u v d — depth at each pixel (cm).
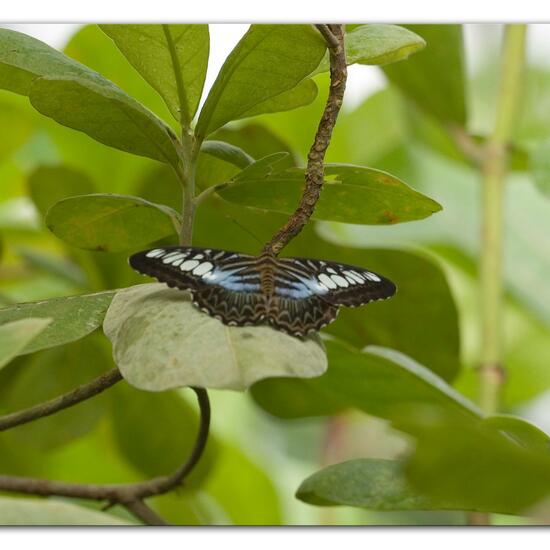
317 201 106
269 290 101
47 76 100
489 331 128
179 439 131
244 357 98
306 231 120
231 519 145
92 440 139
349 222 107
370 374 112
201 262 101
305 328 100
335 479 109
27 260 129
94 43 134
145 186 124
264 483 145
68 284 132
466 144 132
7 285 134
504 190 131
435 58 130
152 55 105
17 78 105
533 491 89
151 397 129
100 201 106
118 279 126
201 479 131
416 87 132
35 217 141
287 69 103
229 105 104
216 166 111
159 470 131
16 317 103
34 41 105
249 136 119
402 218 107
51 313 103
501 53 134
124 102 102
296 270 102
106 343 126
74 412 127
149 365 98
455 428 89
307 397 125
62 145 145
